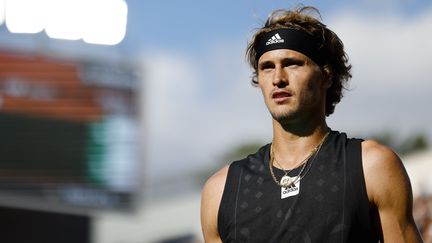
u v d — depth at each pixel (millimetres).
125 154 22609
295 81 3404
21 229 19172
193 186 26875
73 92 23094
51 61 23469
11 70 23531
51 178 21891
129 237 25656
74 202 21422
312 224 3246
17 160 22391
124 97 22891
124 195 22203
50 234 19438
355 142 3391
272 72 3453
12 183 21797
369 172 3279
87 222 20969
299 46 3436
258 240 3312
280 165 3426
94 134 22953
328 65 3518
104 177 22297
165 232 25656
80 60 23484
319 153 3383
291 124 3424
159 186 25953
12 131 22609
